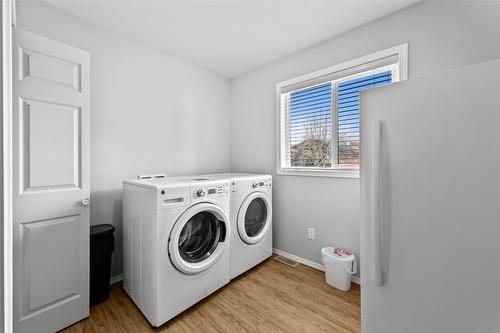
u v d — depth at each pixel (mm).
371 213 903
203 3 1669
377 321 894
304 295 1804
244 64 2701
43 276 1361
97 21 1869
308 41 2191
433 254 753
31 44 1314
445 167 724
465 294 695
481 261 666
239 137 3031
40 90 1351
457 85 698
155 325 1411
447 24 1525
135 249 1652
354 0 1630
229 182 1909
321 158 2270
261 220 2414
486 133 651
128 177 2111
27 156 1312
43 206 1362
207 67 2775
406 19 1690
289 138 2545
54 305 1400
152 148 2295
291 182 2461
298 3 1668
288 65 2475
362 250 942
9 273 509
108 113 1983
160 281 1417
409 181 798
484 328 663
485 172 655
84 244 1536
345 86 2088
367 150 915
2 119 427
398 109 821
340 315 1568
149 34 2072
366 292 928
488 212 652
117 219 2033
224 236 1847
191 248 1711
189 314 1573
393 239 839
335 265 1901
